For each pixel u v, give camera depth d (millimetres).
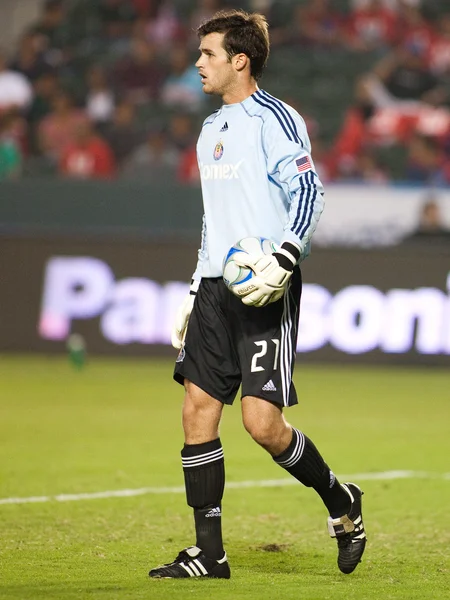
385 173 70438
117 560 17703
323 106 77688
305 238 15805
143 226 59875
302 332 58156
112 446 32375
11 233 60344
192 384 16766
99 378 51344
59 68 80375
